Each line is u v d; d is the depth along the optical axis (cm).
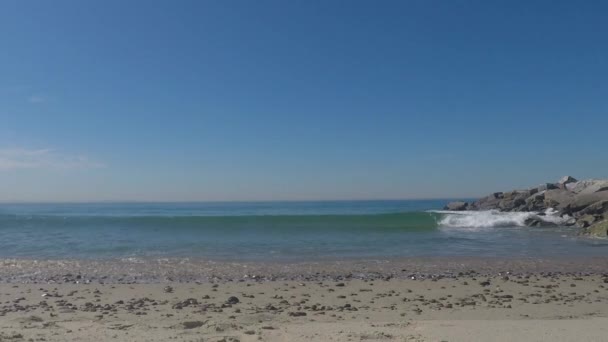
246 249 2125
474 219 3706
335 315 898
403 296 1123
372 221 3550
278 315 892
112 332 705
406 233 2903
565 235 2914
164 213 6962
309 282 1323
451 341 634
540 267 1612
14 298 1104
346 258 1834
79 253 2000
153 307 987
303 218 3506
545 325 748
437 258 1833
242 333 701
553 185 5238
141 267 1606
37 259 1814
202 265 1648
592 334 666
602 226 2836
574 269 1573
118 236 2703
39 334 683
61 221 3359
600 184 4606
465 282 1308
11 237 2658
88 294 1152
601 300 1060
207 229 3039
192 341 641
